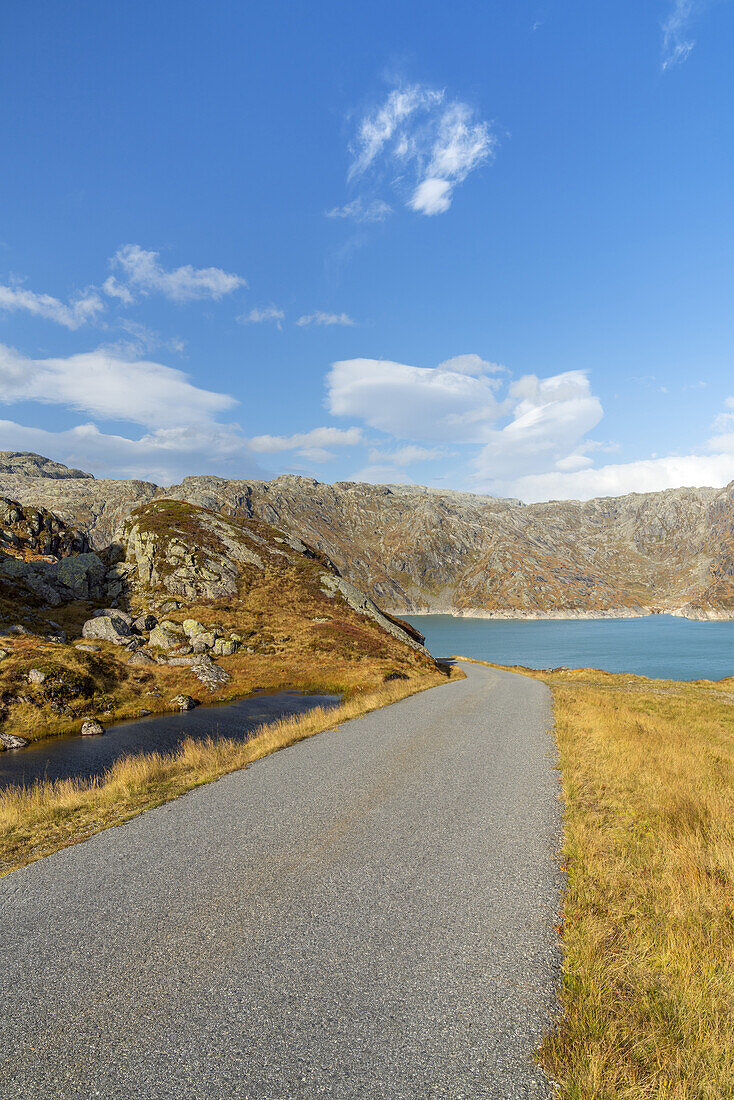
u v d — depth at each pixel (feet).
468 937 17.57
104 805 33.73
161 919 18.89
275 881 21.84
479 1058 12.37
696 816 28.07
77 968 16.02
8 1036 13.20
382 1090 11.41
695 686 138.51
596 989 14.35
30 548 224.53
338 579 227.61
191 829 28.07
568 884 21.44
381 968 15.89
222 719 97.25
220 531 241.55
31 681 101.91
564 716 66.03
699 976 14.96
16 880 22.53
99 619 155.43
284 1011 13.99
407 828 27.89
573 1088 11.43
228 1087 11.53
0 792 57.21
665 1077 11.62
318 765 41.45
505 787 35.37
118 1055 12.53
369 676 132.98
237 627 167.63
